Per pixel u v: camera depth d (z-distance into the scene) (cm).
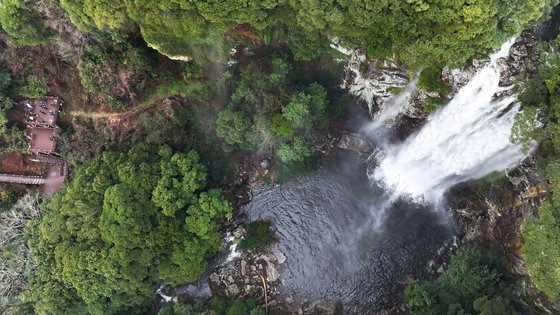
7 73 3519
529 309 3006
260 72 3478
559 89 2716
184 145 3762
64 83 3662
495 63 2916
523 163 3092
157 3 2759
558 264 2619
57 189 3834
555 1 2755
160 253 3450
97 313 3534
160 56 3512
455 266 3419
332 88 3825
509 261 3291
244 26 3219
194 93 3634
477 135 3306
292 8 2947
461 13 2527
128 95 3597
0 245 3534
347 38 3108
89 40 3319
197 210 3512
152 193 3425
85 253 3319
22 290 3544
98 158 3591
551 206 2742
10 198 3822
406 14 2689
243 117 3566
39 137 3728
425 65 2995
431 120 3488
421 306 3403
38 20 3172
